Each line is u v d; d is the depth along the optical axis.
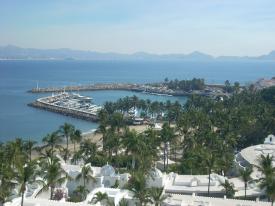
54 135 143.62
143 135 149.62
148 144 140.00
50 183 94.12
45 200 88.69
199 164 135.50
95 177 112.31
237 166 137.25
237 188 113.50
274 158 134.75
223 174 133.75
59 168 98.62
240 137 192.00
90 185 112.12
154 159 134.38
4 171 86.31
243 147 190.75
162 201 88.56
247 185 114.44
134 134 137.62
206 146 166.75
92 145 149.38
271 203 90.25
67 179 104.56
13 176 86.62
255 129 191.25
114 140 150.50
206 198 96.75
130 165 140.12
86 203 88.00
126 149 142.00
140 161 126.94
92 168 119.94
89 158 141.75
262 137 187.12
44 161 105.94
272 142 165.25
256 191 110.88
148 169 116.38
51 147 145.38
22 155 107.19
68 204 86.38
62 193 102.12
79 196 104.50
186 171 134.75
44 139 142.12
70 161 147.38
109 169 116.62
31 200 88.31
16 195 94.31
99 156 144.38
